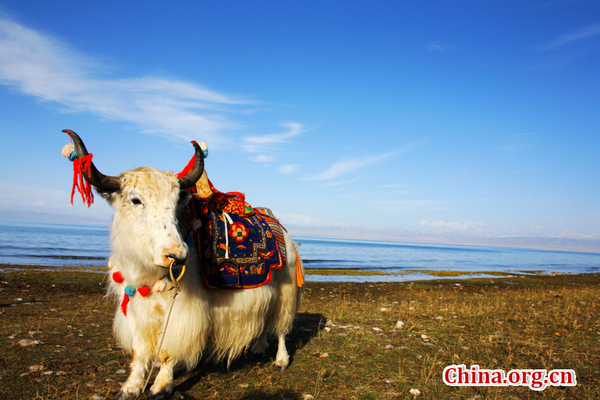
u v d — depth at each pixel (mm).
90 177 2885
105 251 32062
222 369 4160
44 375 3631
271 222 4555
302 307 8891
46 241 46781
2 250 29328
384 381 3930
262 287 3922
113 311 7379
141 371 3314
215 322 3682
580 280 25547
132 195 2969
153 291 3170
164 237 2859
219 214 3869
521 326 6582
